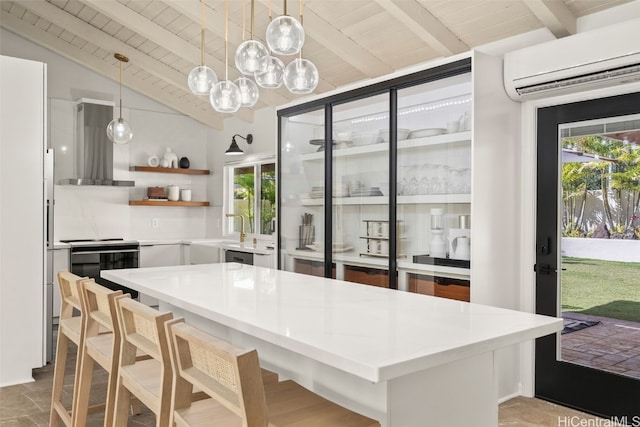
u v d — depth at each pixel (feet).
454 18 11.98
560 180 10.91
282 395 5.95
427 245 11.50
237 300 7.33
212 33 15.79
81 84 20.34
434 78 11.30
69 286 9.28
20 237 12.11
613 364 10.08
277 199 16.11
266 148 19.76
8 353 11.94
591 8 10.48
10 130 11.97
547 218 11.11
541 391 11.19
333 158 14.05
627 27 8.98
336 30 13.78
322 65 15.85
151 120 22.12
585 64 9.55
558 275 10.94
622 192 9.99
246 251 17.89
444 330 5.56
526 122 11.38
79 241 19.85
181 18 15.71
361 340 5.13
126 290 19.61
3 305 11.90
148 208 22.18
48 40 19.12
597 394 10.28
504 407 10.68
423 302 7.24
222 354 4.41
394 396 5.53
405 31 12.98
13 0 16.69
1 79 11.87
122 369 6.97
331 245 14.10
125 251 19.89
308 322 5.95
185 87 19.76
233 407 4.45
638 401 9.68
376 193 12.76
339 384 6.34
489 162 10.71
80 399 8.20
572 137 10.73
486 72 10.62
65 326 9.07
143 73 20.63
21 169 12.12
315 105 14.52
